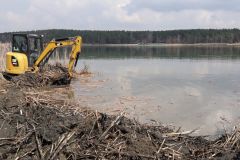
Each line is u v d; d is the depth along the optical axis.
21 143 9.40
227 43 110.56
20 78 18.66
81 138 9.64
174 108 15.54
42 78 19.45
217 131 12.26
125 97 17.73
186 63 39.84
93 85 21.31
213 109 15.47
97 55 56.91
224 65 36.88
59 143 9.18
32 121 10.44
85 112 11.66
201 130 12.37
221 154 9.51
